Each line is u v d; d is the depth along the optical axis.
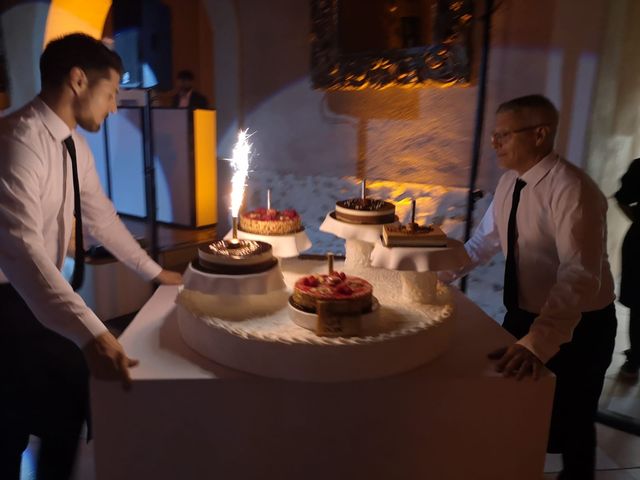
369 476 1.30
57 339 1.53
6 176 1.28
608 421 2.30
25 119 1.38
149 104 3.13
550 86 2.37
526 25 2.39
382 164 2.95
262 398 1.23
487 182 2.62
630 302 2.53
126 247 1.83
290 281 1.71
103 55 1.43
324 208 3.20
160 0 5.29
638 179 2.29
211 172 4.54
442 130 2.72
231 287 1.32
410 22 2.67
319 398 1.23
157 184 4.59
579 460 1.67
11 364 1.49
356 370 1.21
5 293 1.48
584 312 1.58
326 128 3.12
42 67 1.42
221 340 1.27
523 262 1.64
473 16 2.51
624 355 2.86
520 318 1.69
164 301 1.74
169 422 1.24
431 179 2.80
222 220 3.67
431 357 1.33
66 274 3.30
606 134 2.44
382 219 1.66
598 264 1.39
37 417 1.54
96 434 1.25
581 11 2.24
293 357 1.20
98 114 1.49
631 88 2.49
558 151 2.39
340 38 2.91
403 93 2.81
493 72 2.52
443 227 2.78
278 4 3.14
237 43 3.33
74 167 1.50
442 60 2.61
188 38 5.64
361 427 1.26
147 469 1.28
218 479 1.29
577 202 1.43
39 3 4.54
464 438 1.29
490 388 1.26
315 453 1.28
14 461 1.54
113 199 4.90
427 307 1.46
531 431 1.30
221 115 3.52
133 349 1.38
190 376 1.23
